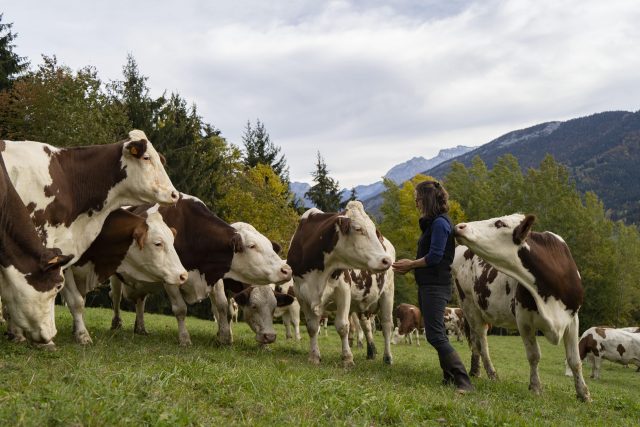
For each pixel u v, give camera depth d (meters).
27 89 26.97
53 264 6.54
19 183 7.84
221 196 37.28
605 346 19.00
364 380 7.97
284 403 5.45
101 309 19.70
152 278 9.68
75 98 27.28
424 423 5.50
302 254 10.31
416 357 16.09
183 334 10.13
